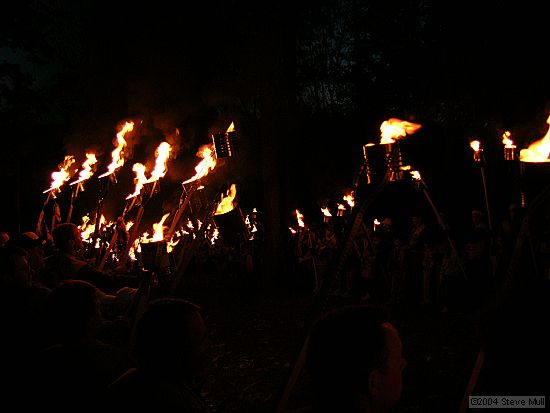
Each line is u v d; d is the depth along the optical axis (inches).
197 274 733.3
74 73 484.1
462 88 549.0
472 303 393.4
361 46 655.8
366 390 64.1
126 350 122.5
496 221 514.3
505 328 67.9
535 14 498.0
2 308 142.8
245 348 346.0
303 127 693.3
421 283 443.8
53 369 108.1
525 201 71.4
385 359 65.2
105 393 89.4
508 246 70.6
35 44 310.3
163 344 88.7
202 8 655.8
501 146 540.7
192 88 703.7
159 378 88.3
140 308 138.2
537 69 506.3
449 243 408.2
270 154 595.2
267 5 572.7
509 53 518.3
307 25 653.9
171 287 127.4
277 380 277.6
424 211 589.9
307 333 75.4
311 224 540.1
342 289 509.7
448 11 550.0
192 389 91.5
